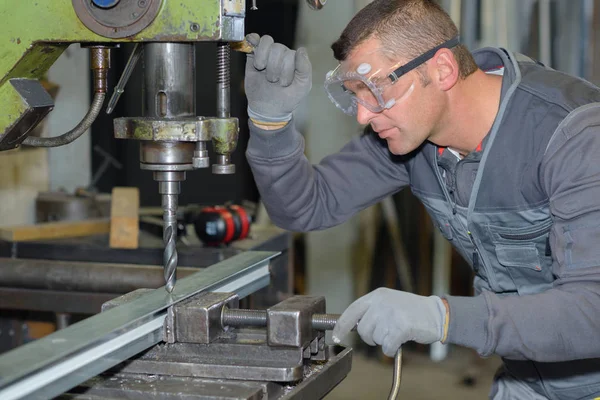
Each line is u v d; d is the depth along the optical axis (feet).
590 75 13.15
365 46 5.21
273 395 4.44
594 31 13.10
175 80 4.51
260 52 5.09
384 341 4.44
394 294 4.58
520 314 4.44
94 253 8.34
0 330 8.73
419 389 12.22
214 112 12.67
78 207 9.83
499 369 6.78
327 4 12.63
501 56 5.74
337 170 6.55
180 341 4.62
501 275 5.88
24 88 4.65
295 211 6.33
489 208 5.58
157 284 7.59
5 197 9.78
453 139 5.57
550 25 12.98
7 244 8.48
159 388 4.30
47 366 3.70
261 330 4.98
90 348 3.99
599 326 4.40
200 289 4.92
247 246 8.45
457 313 4.50
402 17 5.20
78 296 7.77
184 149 4.52
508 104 5.34
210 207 8.66
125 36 4.34
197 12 4.24
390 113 5.28
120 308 4.50
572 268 4.61
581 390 5.93
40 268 7.79
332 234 13.24
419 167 6.15
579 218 4.69
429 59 5.21
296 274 13.69
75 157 11.46
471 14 12.58
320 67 12.75
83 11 4.36
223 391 4.24
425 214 13.29
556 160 4.93
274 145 5.87
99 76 4.64
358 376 12.76
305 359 4.83
